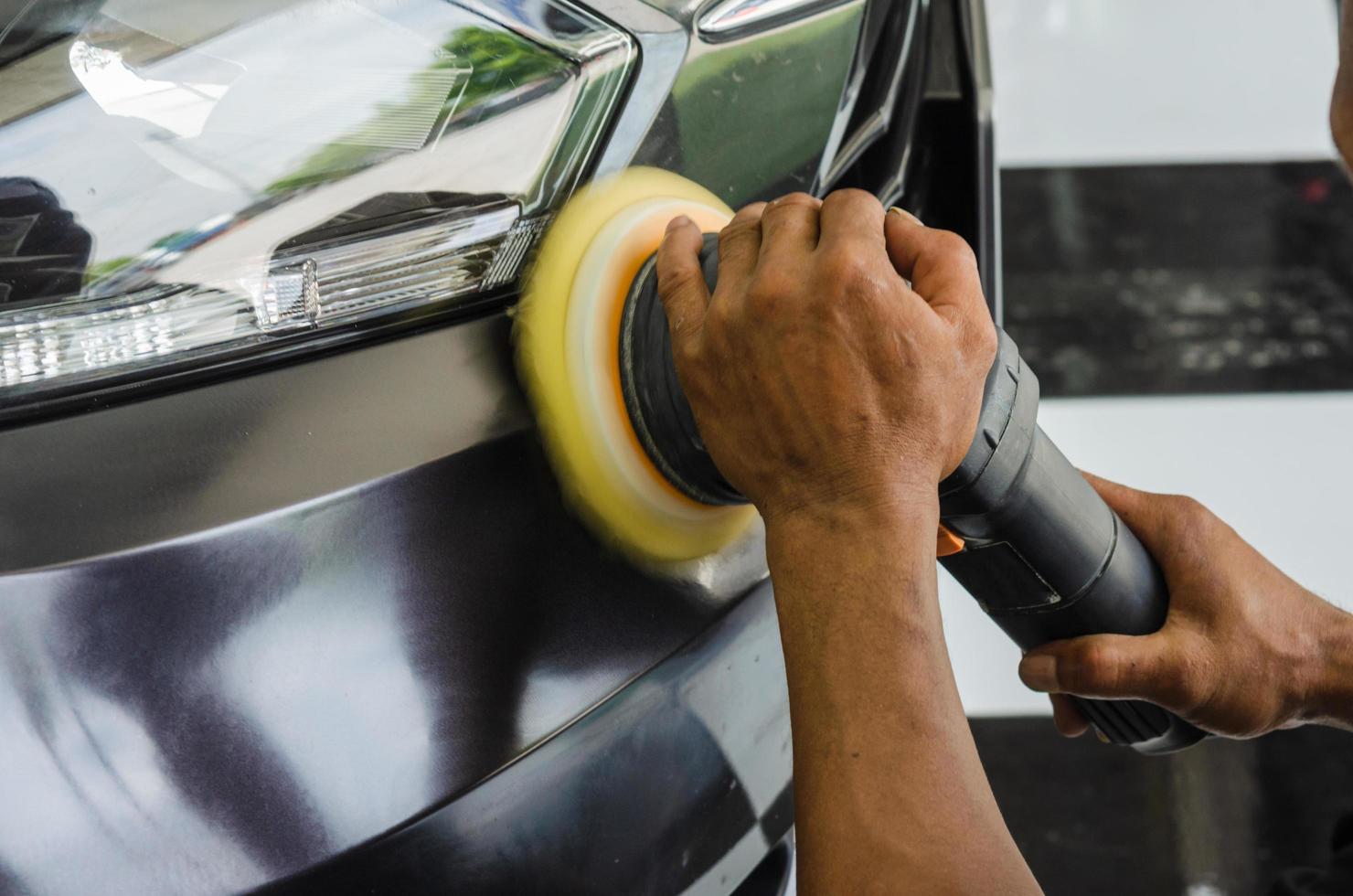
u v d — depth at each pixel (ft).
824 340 1.85
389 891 2.36
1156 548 2.67
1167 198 7.47
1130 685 2.56
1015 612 2.59
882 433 1.86
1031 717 4.86
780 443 1.92
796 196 2.06
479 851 2.41
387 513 2.29
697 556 2.69
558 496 2.48
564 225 2.58
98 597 2.12
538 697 2.42
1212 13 8.84
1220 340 6.61
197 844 2.21
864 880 1.73
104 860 2.18
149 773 2.17
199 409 2.29
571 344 2.50
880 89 3.38
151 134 2.45
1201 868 4.36
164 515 2.16
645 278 2.50
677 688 2.63
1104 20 8.81
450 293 2.49
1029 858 4.41
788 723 3.02
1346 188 7.50
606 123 2.66
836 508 1.88
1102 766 4.69
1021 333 6.69
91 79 2.48
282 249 2.40
